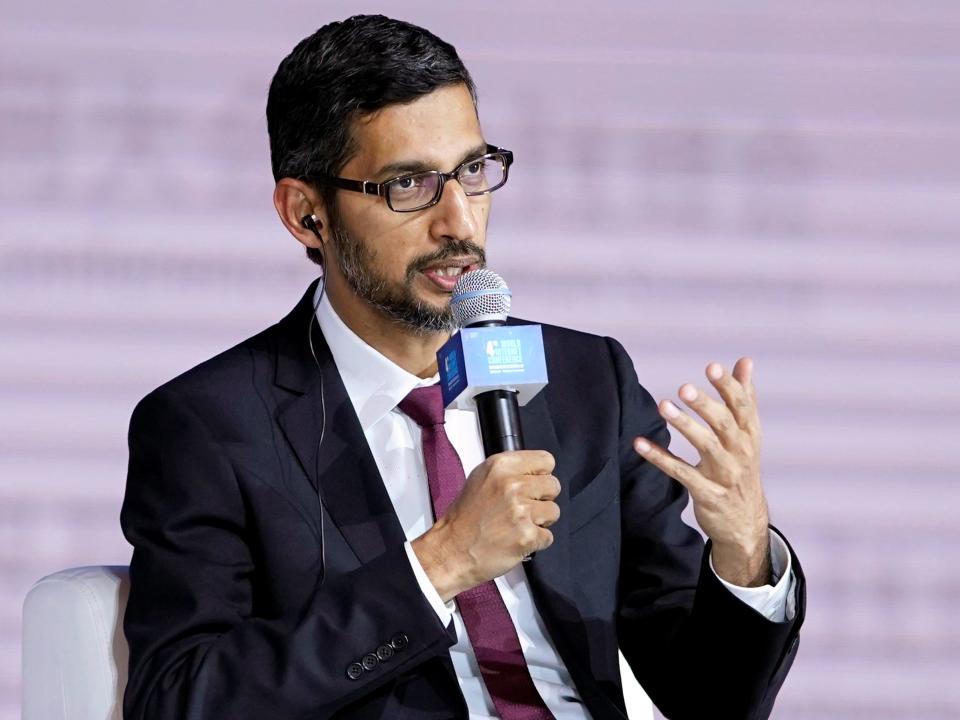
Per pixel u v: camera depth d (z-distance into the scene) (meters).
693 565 8.04
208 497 7.51
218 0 11.77
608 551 7.94
